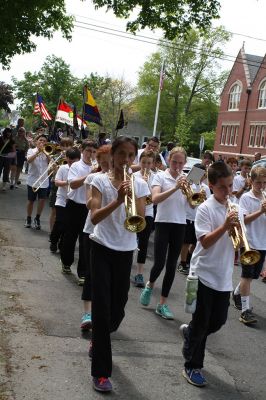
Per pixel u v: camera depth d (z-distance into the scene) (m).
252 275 5.95
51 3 17.27
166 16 17.11
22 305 5.65
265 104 45.66
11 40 18.12
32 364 4.23
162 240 5.74
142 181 4.16
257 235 6.12
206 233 4.09
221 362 4.75
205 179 8.03
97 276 3.97
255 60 49.53
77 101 49.75
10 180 17.80
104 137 14.38
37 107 22.83
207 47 57.28
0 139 15.31
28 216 10.26
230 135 50.38
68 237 6.95
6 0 16.33
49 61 50.06
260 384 4.36
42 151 9.87
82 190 6.68
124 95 59.97
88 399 3.78
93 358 3.90
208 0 16.73
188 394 4.03
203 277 4.14
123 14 17.28
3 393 3.72
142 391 3.99
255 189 6.21
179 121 55.47
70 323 5.24
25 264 7.49
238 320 6.09
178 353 4.80
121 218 4.01
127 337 5.08
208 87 60.28
